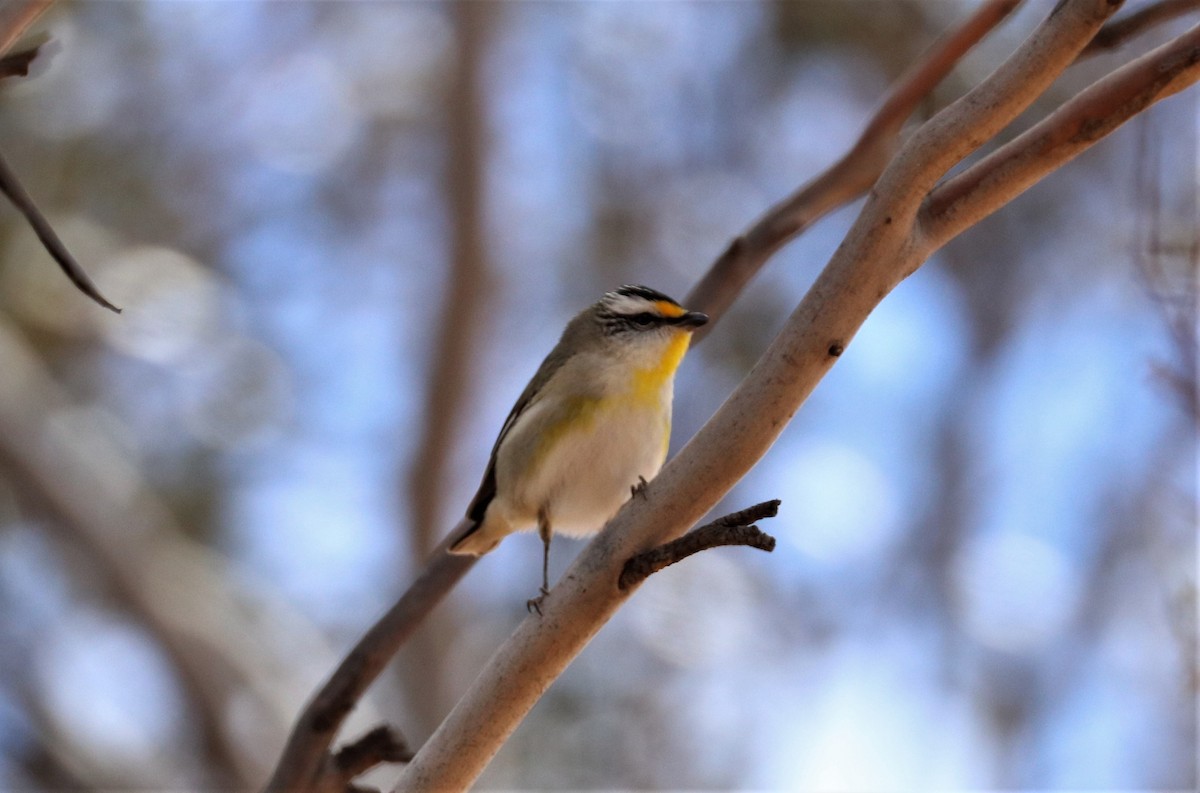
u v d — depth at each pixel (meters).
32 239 14.49
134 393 14.88
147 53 15.98
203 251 16.08
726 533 4.75
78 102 15.38
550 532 8.15
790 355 4.81
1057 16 4.50
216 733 13.09
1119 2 4.38
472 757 5.05
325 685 6.88
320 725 6.70
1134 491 15.34
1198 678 8.51
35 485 13.53
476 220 16.80
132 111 15.84
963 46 7.47
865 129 7.75
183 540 14.48
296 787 6.60
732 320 15.21
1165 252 6.82
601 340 8.23
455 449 16.67
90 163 15.38
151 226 15.72
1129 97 4.67
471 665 15.12
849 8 16.16
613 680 14.59
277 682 13.56
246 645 13.70
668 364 8.23
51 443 13.80
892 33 16.05
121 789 13.67
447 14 16.98
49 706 14.25
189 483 14.75
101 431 14.55
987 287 17.06
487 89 16.89
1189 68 4.63
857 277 4.73
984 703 15.70
